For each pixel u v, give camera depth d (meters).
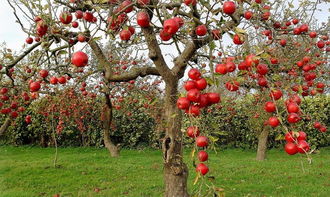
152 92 7.86
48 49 3.08
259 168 7.59
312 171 7.15
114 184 6.28
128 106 11.23
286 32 3.90
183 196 3.36
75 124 10.94
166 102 3.33
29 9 3.04
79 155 9.77
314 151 1.93
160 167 7.82
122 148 11.97
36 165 7.83
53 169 7.43
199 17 2.62
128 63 6.74
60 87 7.62
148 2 2.55
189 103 1.92
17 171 7.16
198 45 2.82
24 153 10.41
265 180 6.46
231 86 2.10
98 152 10.81
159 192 5.71
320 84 3.27
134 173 7.18
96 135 11.72
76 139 12.12
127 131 11.91
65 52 2.93
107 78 3.79
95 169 7.49
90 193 5.72
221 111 11.18
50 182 6.38
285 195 5.43
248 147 11.53
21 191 5.76
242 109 11.28
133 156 9.82
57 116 9.20
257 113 8.10
